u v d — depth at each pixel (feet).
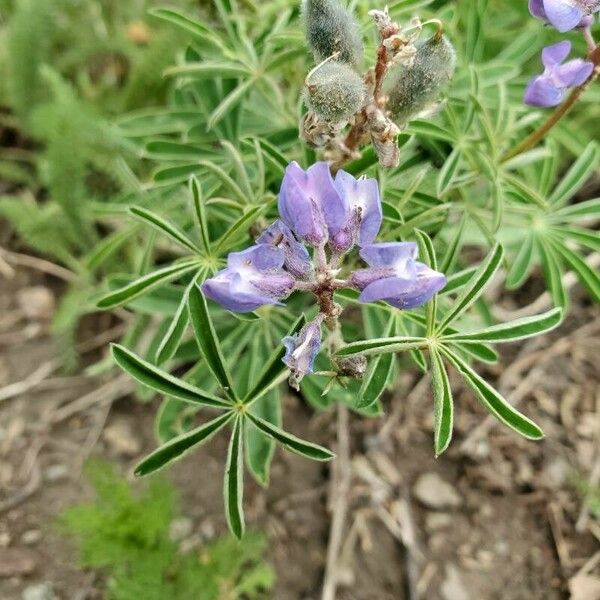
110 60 0.65
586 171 0.43
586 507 0.51
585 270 0.41
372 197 0.25
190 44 0.46
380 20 0.28
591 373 0.56
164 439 0.41
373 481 0.51
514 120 0.44
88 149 0.54
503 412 0.28
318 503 0.50
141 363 0.30
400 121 0.31
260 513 0.50
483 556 0.49
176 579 0.42
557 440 0.53
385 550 0.49
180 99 0.52
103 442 0.52
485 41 0.56
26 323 0.57
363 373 0.28
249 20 0.47
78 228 0.56
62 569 0.48
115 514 0.40
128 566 0.43
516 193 0.41
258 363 0.41
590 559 0.49
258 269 0.24
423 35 0.43
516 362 0.57
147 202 0.46
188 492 0.50
